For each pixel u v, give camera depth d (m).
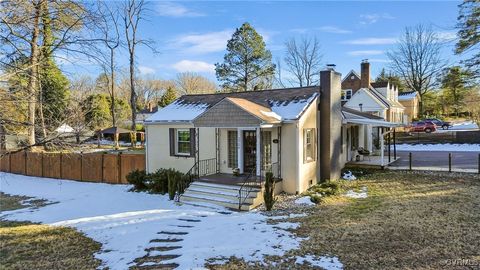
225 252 7.23
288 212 11.16
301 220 9.92
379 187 14.95
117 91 65.75
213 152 15.75
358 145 23.55
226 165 15.52
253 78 44.19
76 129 9.76
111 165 18.67
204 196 13.34
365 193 13.94
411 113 51.22
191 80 78.38
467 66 29.47
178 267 6.46
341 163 18.78
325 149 16.12
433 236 7.94
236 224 9.63
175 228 9.46
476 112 39.72
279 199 13.23
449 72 33.12
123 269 6.62
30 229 10.06
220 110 13.66
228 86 44.53
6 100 8.44
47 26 9.57
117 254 7.58
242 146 15.01
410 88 54.78
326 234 8.36
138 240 8.52
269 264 6.52
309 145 15.48
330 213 10.66
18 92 8.79
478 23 27.31
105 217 11.21
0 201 15.07
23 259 7.60
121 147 38.28
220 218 10.58
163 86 79.12
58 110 9.86
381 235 8.12
